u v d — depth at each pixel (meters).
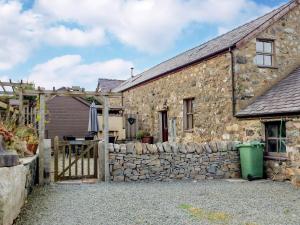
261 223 5.03
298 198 6.93
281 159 9.33
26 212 5.55
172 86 14.98
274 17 11.66
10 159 4.48
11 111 11.92
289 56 11.97
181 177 9.55
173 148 9.54
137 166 9.26
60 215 5.43
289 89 10.31
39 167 8.49
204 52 13.43
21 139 8.81
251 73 11.24
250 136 10.39
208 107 12.33
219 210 5.85
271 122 9.88
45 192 7.43
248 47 11.25
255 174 9.64
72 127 19.55
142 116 18.22
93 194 7.20
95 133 15.95
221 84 11.56
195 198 6.88
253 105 10.76
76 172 9.27
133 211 5.72
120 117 17.84
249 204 6.34
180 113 14.26
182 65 13.77
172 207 6.04
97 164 9.47
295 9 12.21
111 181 9.05
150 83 17.30
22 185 5.56
